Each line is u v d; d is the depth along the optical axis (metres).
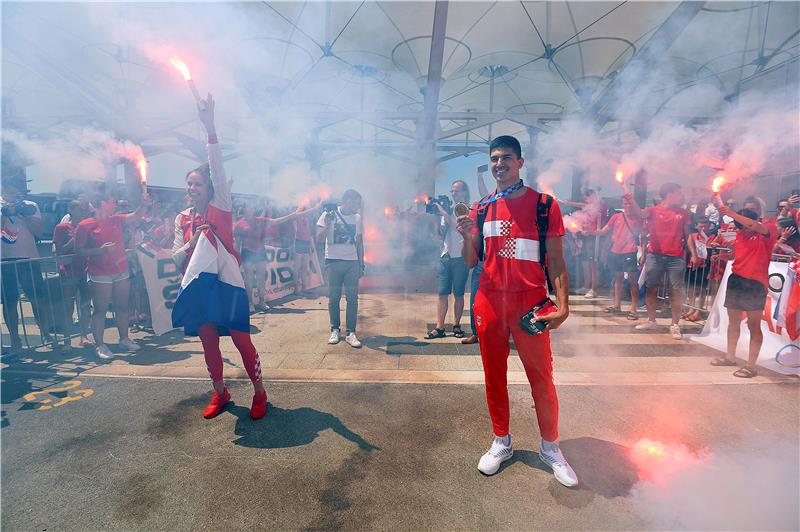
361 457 1.91
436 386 2.77
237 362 3.28
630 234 4.91
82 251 3.30
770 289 3.46
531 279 1.61
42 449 2.00
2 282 3.39
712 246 4.86
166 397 2.62
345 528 1.46
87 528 1.46
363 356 3.45
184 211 2.34
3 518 1.51
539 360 1.67
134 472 1.80
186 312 2.14
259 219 5.37
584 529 1.44
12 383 2.87
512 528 1.45
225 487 1.70
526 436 2.10
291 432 2.15
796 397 2.58
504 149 1.64
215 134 2.06
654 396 2.59
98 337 3.45
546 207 1.58
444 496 1.63
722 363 3.17
